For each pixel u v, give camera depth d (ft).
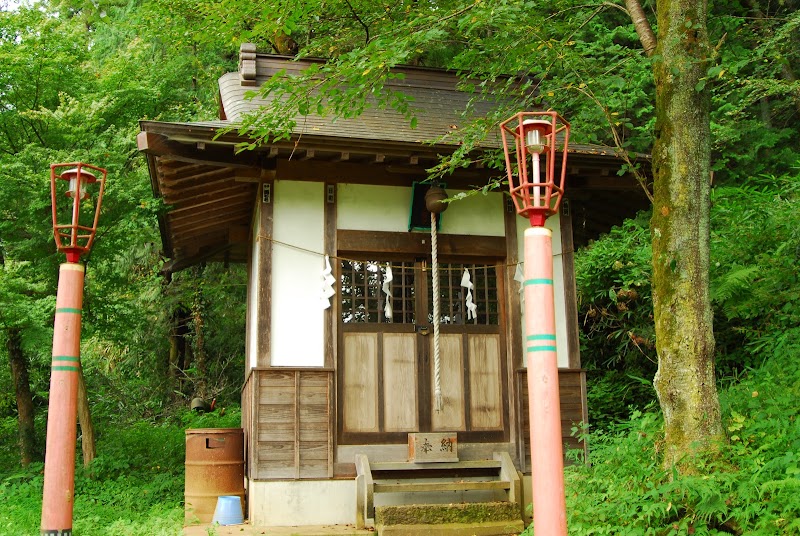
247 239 30.32
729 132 31.32
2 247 33.76
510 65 22.79
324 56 28.25
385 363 22.93
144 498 26.18
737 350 26.94
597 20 40.88
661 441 17.39
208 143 20.72
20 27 33.32
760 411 17.84
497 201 24.62
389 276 23.36
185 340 53.78
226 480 22.70
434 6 22.74
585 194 26.18
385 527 19.52
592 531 15.39
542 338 10.79
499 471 22.77
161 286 48.29
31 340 28.63
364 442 22.24
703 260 17.38
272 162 22.68
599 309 32.45
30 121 33.09
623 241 34.01
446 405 23.06
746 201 30.66
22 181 30.45
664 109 18.20
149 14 42.32
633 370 32.19
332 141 21.33
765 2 39.14
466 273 24.14
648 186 24.99
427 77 28.68
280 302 22.27
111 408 47.75
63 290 15.26
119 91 35.65
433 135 24.17
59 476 14.57
